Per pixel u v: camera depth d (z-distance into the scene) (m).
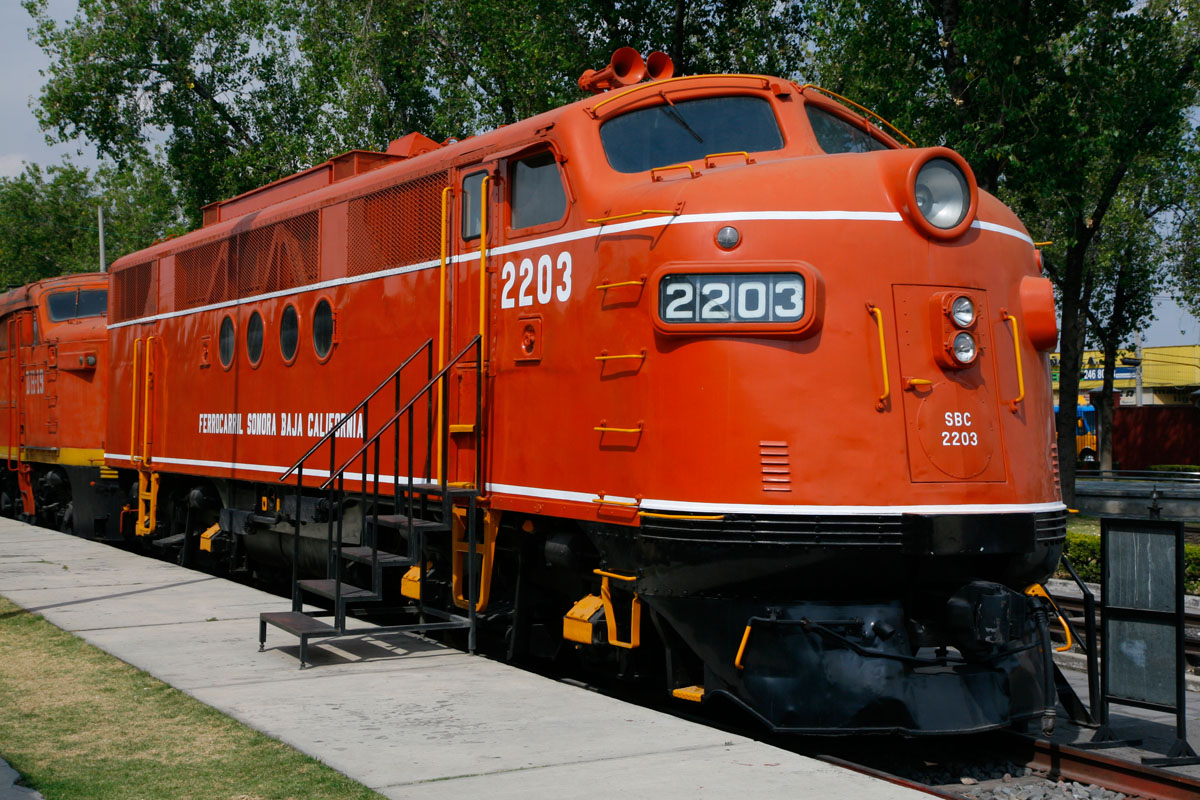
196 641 8.66
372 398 9.27
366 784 5.00
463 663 7.88
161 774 5.18
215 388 12.26
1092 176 20.67
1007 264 6.66
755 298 6.09
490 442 7.88
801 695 5.93
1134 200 27.20
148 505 14.34
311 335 10.28
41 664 7.77
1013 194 20.14
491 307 7.91
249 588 11.46
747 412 6.04
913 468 6.07
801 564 5.95
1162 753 6.30
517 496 7.55
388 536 9.75
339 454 9.75
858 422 6.03
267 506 11.25
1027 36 16.39
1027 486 6.43
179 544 13.63
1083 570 14.64
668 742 5.72
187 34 28.78
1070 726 7.00
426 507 8.50
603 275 6.82
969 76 16.44
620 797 4.80
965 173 6.36
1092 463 43.31
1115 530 6.35
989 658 6.07
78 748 5.66
